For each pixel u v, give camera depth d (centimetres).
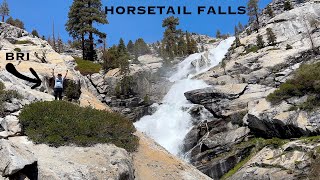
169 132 5256
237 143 4409
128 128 2208
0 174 1352
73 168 1620
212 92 5222
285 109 4178
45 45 4944
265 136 4312
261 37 7319
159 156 2259
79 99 3105
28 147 1739
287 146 3706
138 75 6034
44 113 1989
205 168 4259
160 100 6150
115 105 5762
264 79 5681
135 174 1942
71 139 1872
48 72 3123
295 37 6906
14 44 4466
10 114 1992
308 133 3838
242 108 4956
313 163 3312
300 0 10181
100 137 1978
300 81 4269
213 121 4841
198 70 7931
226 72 6328
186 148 4791
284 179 3372
